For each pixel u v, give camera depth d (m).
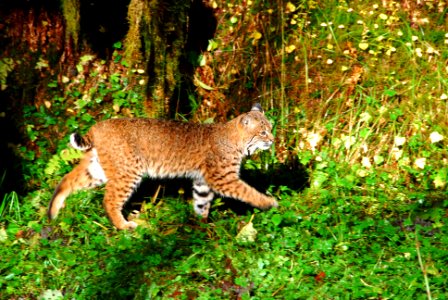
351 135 5.24
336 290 4.25
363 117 5.25
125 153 4.73
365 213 4.85
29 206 4.86
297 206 4.87
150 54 5.24
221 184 4.84
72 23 5.13
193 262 4.43
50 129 5.21
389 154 5.19
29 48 5.25
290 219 4.68
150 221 4.79
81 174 4.80
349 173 5.13
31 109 5.22
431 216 4.75
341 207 4.85
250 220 4.72
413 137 5.17
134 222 4.76
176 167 4.86
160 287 4.31
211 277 4.38
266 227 4.66
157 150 4.80
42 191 4.97
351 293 4.25
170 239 4.59
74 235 4.68
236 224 4.73
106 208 4.76
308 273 4.37
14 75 5.21
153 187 5.06
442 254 4.43
